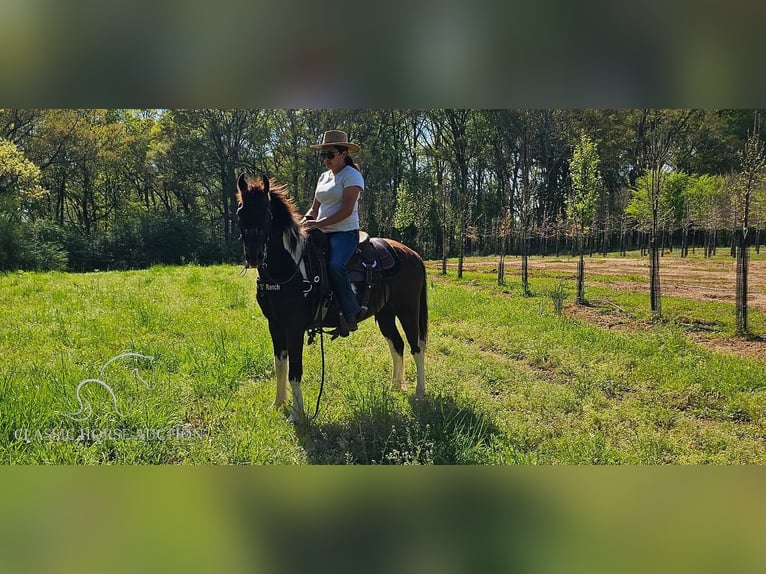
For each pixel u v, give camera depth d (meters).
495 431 4.39
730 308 9.20
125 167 32.94
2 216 21.94
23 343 6.57
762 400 5.23
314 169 31.08
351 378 5.49
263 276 4.41
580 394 5.37
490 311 9.77
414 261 5.31
